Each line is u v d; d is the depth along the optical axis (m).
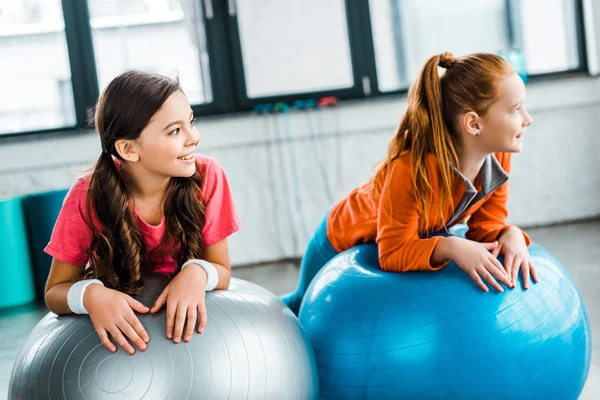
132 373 0.99
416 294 1.21
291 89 3.81
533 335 1.17
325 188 3.74
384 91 3.78
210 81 3.73
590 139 3.79
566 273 1.31
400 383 1.18
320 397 1.30
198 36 3.73
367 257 1.43
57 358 1.03
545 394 1.19
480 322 1.15
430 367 1.16
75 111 3.69
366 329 1.21
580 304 1.27
